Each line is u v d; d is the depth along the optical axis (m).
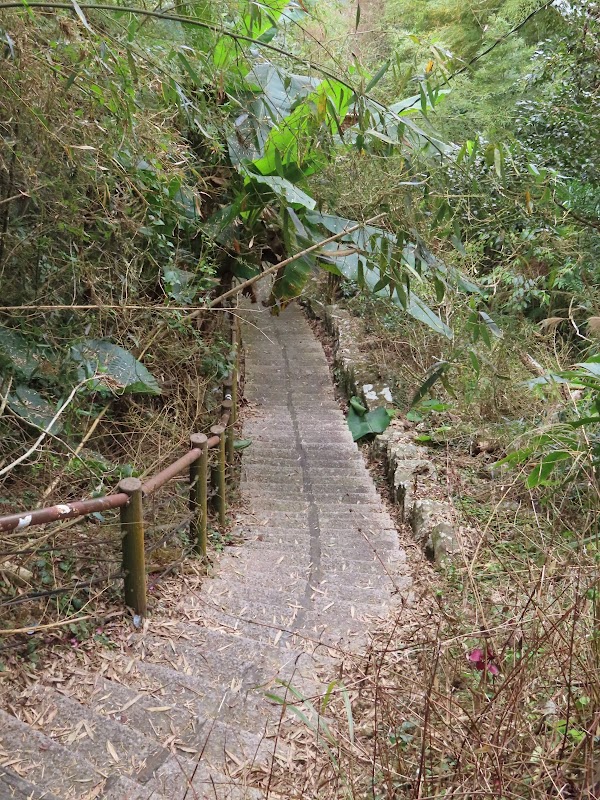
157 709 2.17
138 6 2.56
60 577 2.76
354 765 1.77
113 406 4.26
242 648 2.66
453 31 7.47
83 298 3.65
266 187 4.13
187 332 4.55
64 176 2.80
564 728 1.59
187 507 3.64
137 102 2.66
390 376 7.42
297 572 3.69
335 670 2.50
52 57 2.26
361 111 2.52
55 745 1.89
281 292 4.39
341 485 5.69
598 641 1.72
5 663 2.25
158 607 2.91
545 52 5.25
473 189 2.97
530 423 4.27
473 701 1.71
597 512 2.42
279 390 8.45
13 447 3.24
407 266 2.81
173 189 3.25
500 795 1.36
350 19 3.49
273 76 3.85
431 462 5.01
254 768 1.92
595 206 4.59
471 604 2.27
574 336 5.40
